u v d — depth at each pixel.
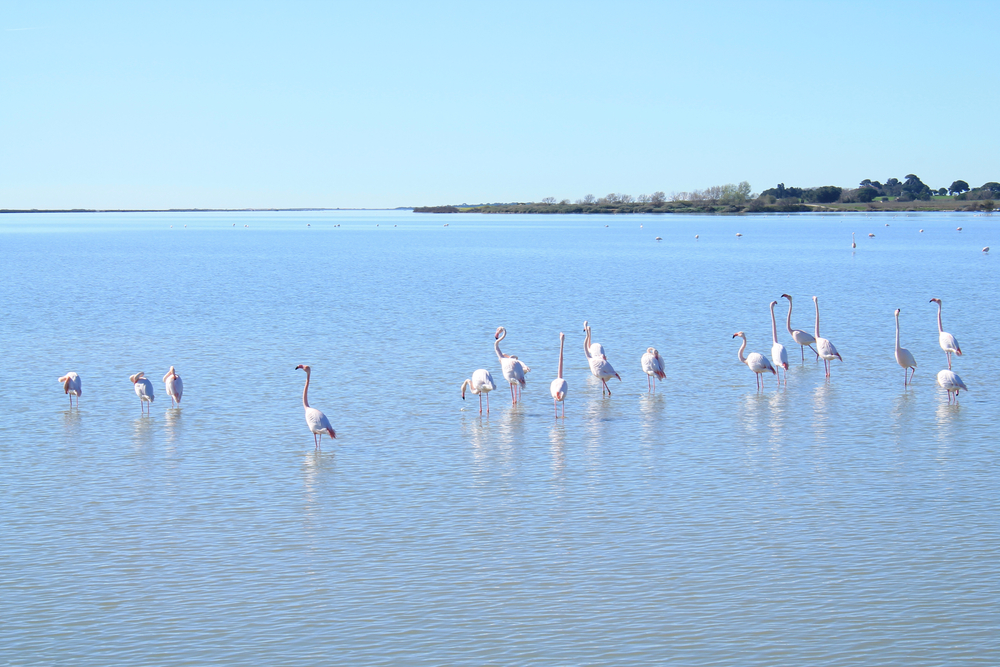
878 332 39.72
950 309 47.00
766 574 14.95
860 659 12.47
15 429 24.06
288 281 66.56
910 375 30.53
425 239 151.00
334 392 28.47
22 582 14.91
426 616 13.75
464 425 24.59
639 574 15.02
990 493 18.52
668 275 70.69
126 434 23.58
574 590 14.50
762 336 38.91
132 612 13.93
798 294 55.50
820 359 33.94
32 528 17.11
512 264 84.88
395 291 58.44
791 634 13.11
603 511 17.83
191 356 34.53
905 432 23.28
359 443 22.81
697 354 34.72
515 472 20.38
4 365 32.78
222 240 154.25
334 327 41.84
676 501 18.34
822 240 130.62
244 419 25.17
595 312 46.88
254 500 18.61
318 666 12.46
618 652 12.72
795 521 17.17
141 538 16.66
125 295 56.47
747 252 102.50
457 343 37.31
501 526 17.12
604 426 24.34
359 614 13.83
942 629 13.18
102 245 133.38
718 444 22.42
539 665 12.41
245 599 14.33
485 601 14.18
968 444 22.08
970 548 15.83
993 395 27.36
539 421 24.98
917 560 15.38
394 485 19.52
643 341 37.69
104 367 32.44
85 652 12.83
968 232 152.75
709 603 14.02
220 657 12.70
